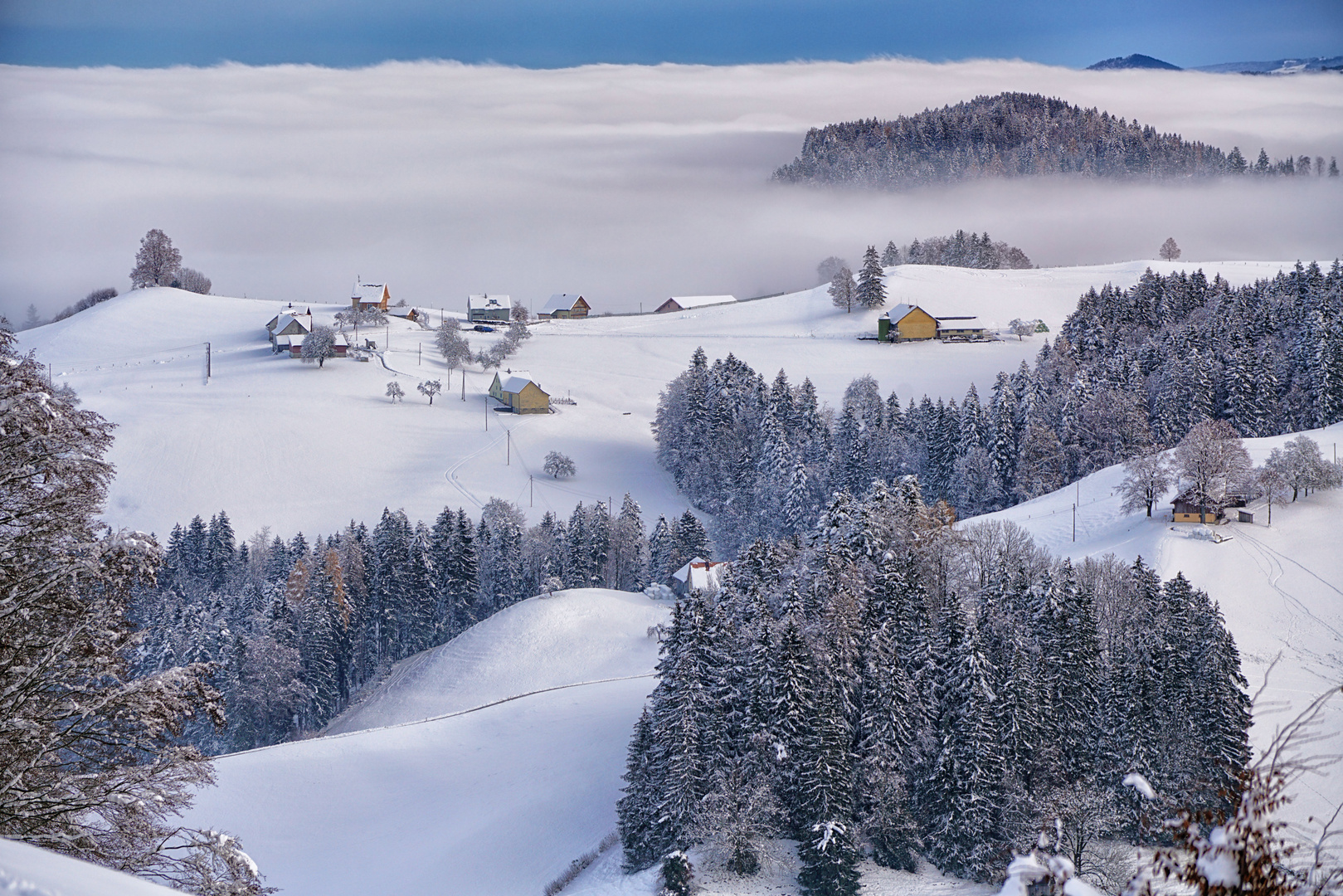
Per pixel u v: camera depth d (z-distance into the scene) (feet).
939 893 189.88
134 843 56.85
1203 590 321.73
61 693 58.08
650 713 222.07
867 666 214.48
